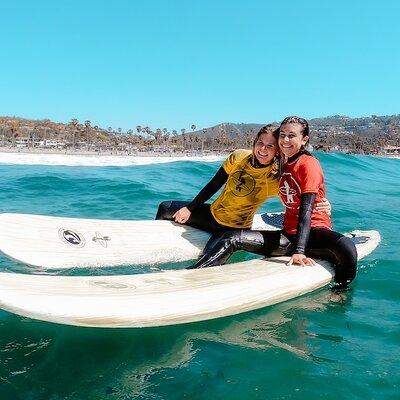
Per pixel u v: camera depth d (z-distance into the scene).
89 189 9.21
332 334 3.08
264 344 2.91
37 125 133.12
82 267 4.32
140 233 4.95
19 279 2.99
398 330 3.15
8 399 2.27
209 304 3.22
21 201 7.98
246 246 4.29
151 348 2.82
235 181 4.84
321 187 4.35
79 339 2.89
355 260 4.00
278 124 4.59
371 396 2.32
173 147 118.62
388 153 142.25
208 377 2.49
